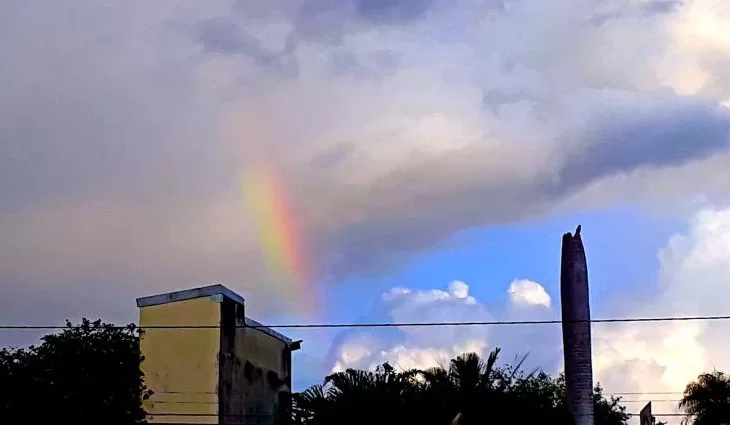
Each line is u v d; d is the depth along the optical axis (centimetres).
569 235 4791
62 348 4669
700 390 7294
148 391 4725
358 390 5241
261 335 5506
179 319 4909
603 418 7644
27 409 4419
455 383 5191
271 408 5528
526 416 5016
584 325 4700
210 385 4828
